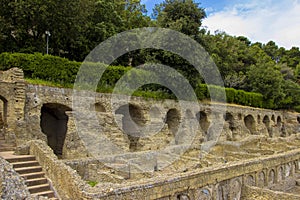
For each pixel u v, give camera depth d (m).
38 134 22.31
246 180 20.00
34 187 13.24
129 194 12.65
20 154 16.27
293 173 27.17
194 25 40.97
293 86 67.38
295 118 62.66
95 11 40.19
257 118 52.66
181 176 15.16
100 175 17.31
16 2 28.97
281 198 17.78
